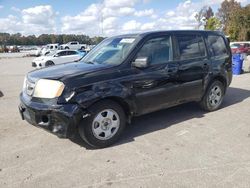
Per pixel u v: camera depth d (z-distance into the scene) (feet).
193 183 11.67
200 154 14.25
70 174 12.65
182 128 18.02
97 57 18.17
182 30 19.43
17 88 36.09
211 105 21.34
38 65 77.00
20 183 12.00
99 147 15.24
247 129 17.71
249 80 37.19
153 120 19.65
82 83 14.37
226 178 11.98
